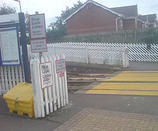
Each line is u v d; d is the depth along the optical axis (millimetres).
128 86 7441
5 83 7129
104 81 8617
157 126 4027
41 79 4789
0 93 7230
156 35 17703
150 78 8539
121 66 11523
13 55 6359
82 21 30000
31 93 5008
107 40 21719
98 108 5297
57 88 5324
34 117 4941
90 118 4652
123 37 20719
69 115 4926
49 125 4449
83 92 7074
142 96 6094
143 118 4453
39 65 4727
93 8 29047
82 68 12008
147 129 3926
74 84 8883
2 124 4707
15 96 5125
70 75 10555
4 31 6320
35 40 5652
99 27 29078
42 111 4840
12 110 5375
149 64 13047
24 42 6328
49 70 4992
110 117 4633
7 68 6922
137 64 13242
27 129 4336
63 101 5602
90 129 4105
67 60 13500
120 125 4188
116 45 15047
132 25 32438
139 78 8672
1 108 5836
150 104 5336
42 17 5516
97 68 11516
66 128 4230
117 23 28359
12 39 6273
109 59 11906
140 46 14664
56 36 27875
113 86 7617
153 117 4473
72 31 30734
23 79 6875
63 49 13602
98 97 6316
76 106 5570
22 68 6691
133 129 3969
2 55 6527
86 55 12680
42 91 4859
